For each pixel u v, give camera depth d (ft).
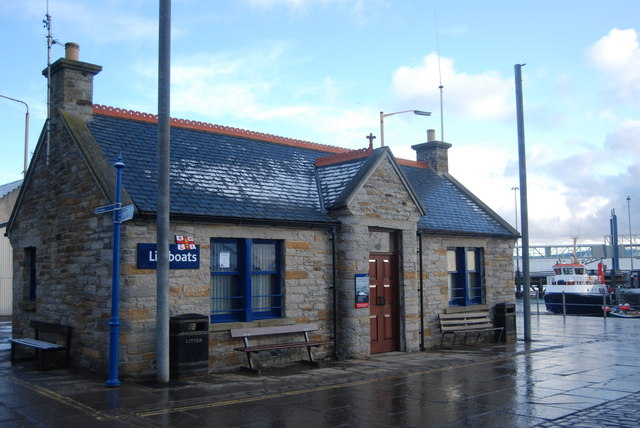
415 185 63.10
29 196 48.11
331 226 45.83
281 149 53.62
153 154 42.70
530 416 27.22
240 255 41.96
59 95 43.60
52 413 27.17
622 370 40.57
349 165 50.06
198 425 25.29
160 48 33.71
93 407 28.25
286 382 35.14
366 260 46.44
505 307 59.06
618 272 199.00
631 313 119.75
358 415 27.50
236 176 45.60
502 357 47.03
